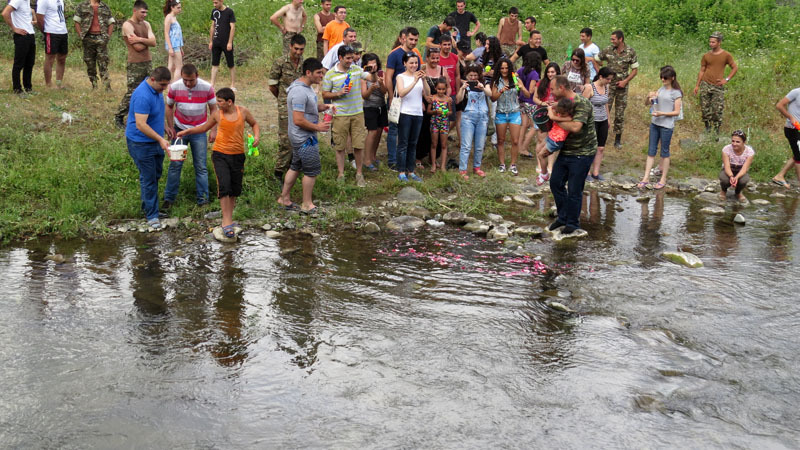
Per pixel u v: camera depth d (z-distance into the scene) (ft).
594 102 34.65
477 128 33.94
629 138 42.80
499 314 19.84
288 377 16.14
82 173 29.63
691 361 17.29
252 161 31.89
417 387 15.81
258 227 27.40
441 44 33.76
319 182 31.40
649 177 37.37
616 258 24.91
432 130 33.65
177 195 28.84
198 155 28.17
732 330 19.07
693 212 31.58
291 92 26.78
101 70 39.63
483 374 16.46
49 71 38.27
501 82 34.50
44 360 16.58
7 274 21.90
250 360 16.89
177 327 18.52
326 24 40.96
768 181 38.24
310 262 23.76
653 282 22.56
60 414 14.46
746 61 51.98
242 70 47.93
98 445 13.48
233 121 24.89
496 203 31.37
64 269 22.50
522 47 38.70
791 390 16.01
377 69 32.07
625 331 18.90
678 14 64.64
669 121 34.58
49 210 27.32
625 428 14.43
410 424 14.38
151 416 14.48
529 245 26.22
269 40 51.70
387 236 26.94
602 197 33.68
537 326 19.13
